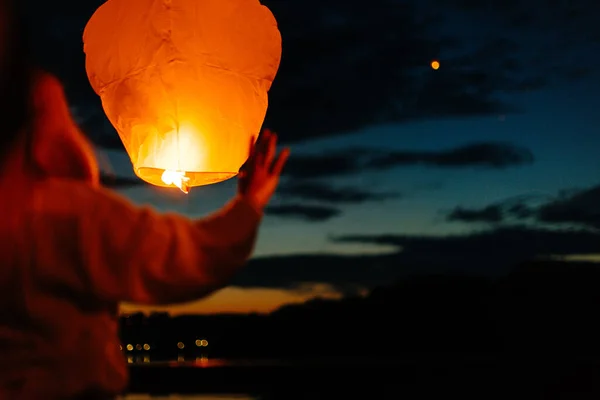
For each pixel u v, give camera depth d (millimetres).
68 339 1024
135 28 1870
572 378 4918
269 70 1945
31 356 1009
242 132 1901
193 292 1054
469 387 4902
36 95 1088
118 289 1025
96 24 1932
